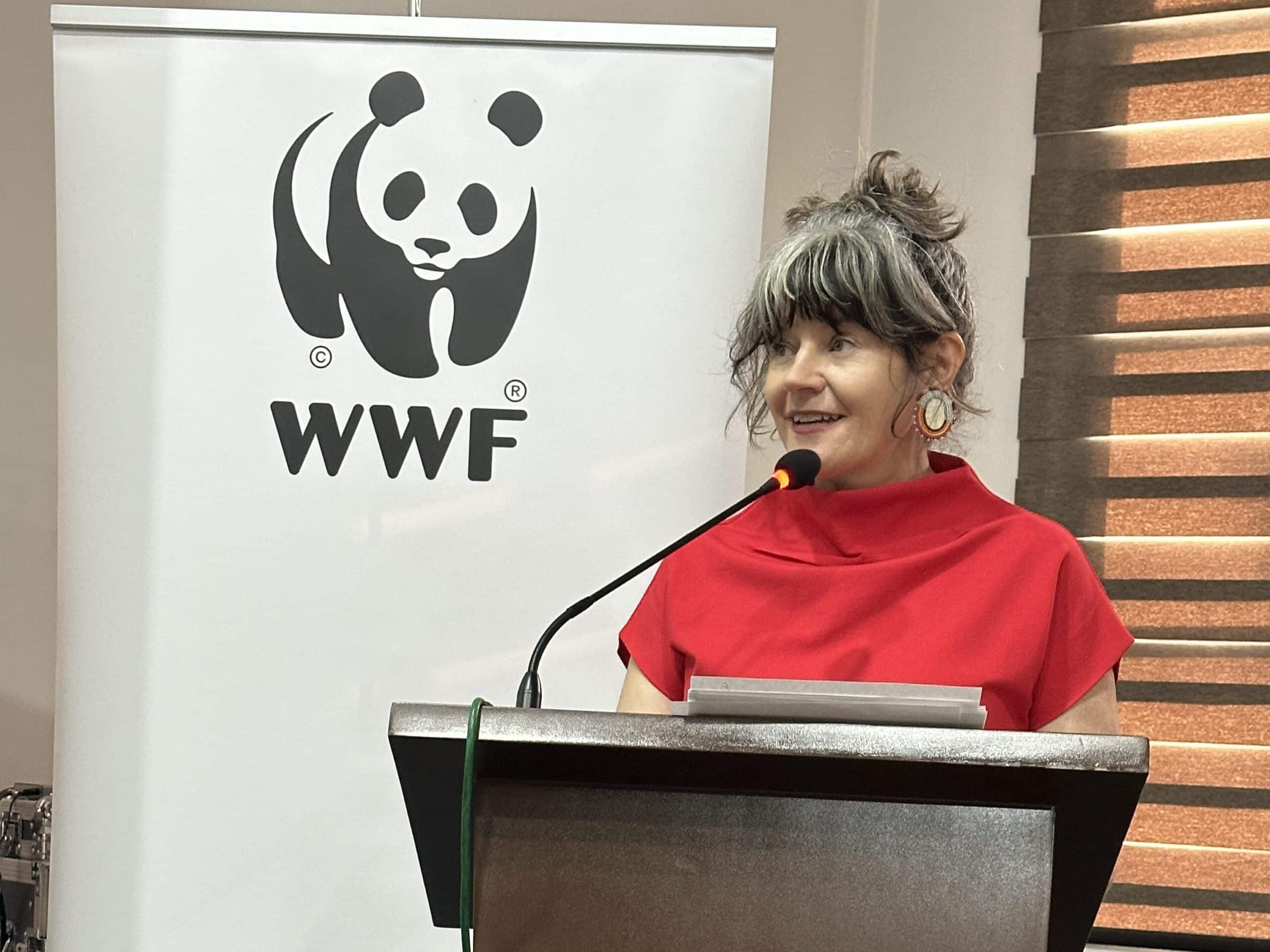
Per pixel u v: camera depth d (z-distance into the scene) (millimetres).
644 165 1882
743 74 1886
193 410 1860
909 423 1481
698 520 1844
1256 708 2660
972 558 1447
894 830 905
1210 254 2775
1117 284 2828
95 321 1871
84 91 1895
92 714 1833
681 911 908
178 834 1813
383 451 1854
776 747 863
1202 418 2738
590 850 921
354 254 1873
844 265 1414
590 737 878
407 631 1836
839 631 1445
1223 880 2658
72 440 1860
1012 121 2965
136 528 1850
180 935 1805
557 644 1834
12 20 2781
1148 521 2756
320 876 1808
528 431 1857
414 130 1890
